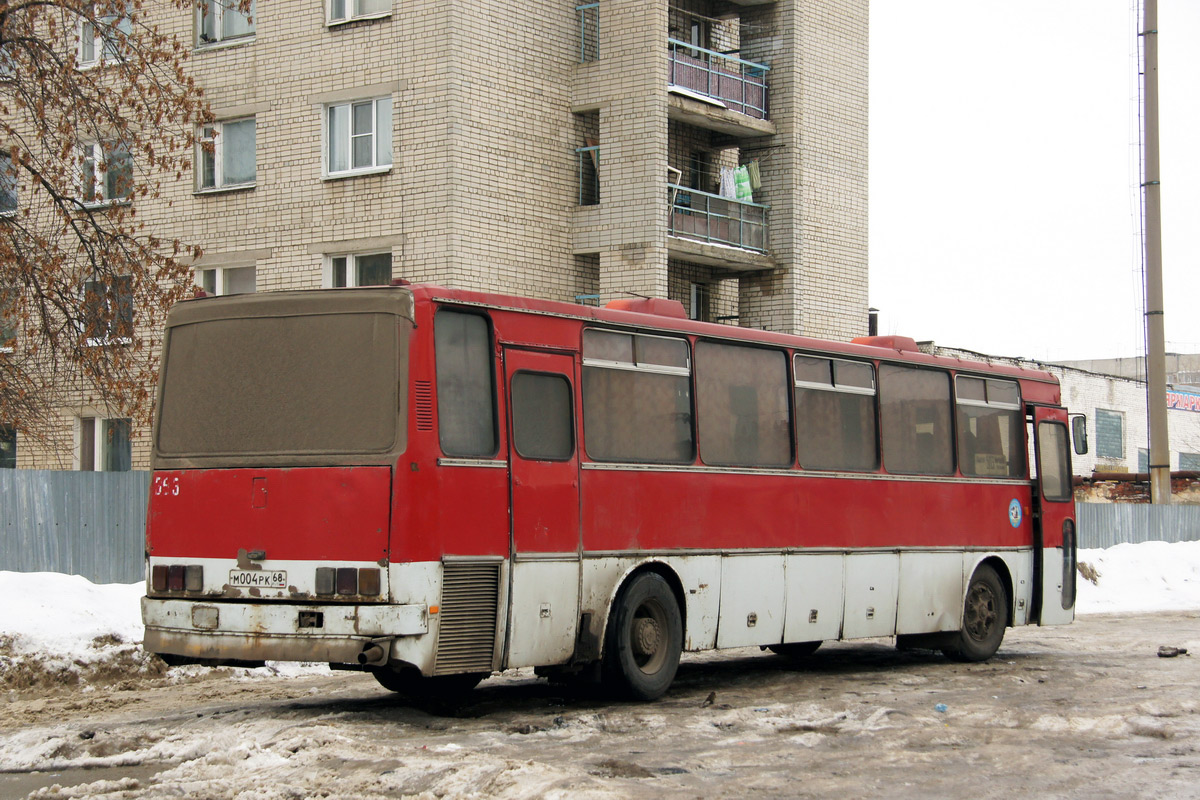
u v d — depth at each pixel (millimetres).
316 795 7668
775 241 30891
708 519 12383
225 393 10594
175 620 10430
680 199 29109
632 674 11469
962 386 15984
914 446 15148
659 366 12141
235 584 10234
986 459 16234
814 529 13609
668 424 12156
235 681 13688
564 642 10914
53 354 17578
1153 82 30875
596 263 28141
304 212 26781
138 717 11000
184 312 10930
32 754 9172
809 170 31250
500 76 26234
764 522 13016
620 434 11656
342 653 9688
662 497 11930
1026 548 16703
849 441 14250
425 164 25531
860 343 15500
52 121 17453
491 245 25922
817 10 31688
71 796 7855
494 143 26062
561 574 10891
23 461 28297
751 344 13172
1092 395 53812
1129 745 9625
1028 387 17109
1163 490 32312
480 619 10203
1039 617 16766
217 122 27797
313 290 10406
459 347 10383
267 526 10164
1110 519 31344
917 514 15000
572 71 27719
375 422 9969
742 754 9250
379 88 26016
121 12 17578
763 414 13234
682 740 9812
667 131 27969
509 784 7723
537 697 12164
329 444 10086
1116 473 47719
